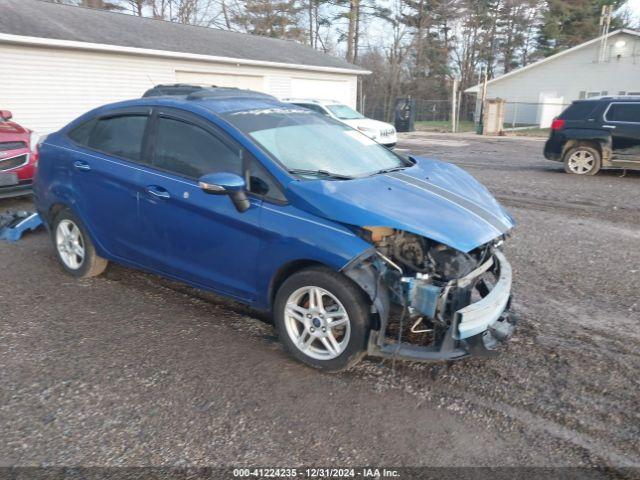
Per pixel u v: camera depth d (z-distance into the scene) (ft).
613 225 24.06
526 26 161.79
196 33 66.23
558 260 19.11
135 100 15.28
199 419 10.10
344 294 10.87
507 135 85.10
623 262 18.81
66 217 16.71
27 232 22.22
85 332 13.52
